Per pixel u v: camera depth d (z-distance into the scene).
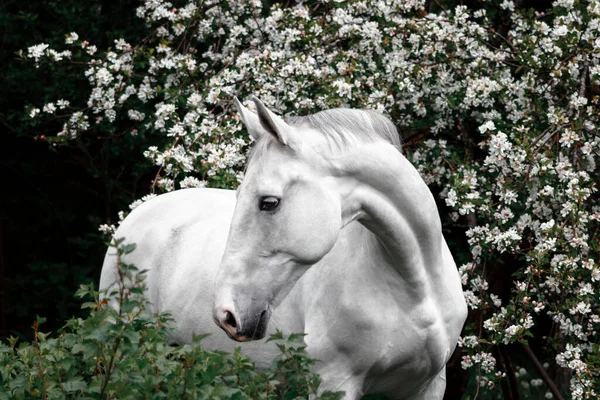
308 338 4.78
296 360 4.06
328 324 4.73
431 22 7.66
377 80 7.66
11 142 12.93
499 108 7.90
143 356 4.10
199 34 8.61
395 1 7.72
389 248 4.52
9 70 11.73
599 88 7.74
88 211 13.47
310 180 4.19
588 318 6.88
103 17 11.63
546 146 6.75
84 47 8.57
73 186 13.45
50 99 11.65
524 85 7.21
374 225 4.44
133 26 11.77
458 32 7.52
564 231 6.45
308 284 4.88
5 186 13.40
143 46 8.62
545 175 6.54
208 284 5.50
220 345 5.39
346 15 7.60
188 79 8.16
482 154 8.38
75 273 12.86
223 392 3.80
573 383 6.44
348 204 4.32
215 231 5.75
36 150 13.05
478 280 6.91
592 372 6.44
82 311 12.20
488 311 8.32
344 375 4.77
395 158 4.40
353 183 4.32
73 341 4.09
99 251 13.33
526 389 10.79
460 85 7.60
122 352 3.93
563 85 7.32
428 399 5.17
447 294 4.83
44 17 12.45
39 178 13.38
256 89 7.76
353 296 4.67
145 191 12.84
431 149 7.99
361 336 4.67
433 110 7.84
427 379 4.96
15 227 13.29
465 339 6.75
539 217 6.90
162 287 5.79
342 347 4.73
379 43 7.63
